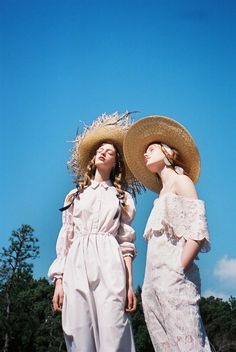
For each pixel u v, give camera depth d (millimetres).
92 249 5289
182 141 5664
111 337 4867
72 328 4980
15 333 37656
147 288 5012
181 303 4684
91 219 5477
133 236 5633
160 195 5473
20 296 36344
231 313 57031
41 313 47594
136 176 6105
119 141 6156
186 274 4816
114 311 4973
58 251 5527
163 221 5039
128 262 5422
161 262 4906
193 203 4984
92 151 6273
